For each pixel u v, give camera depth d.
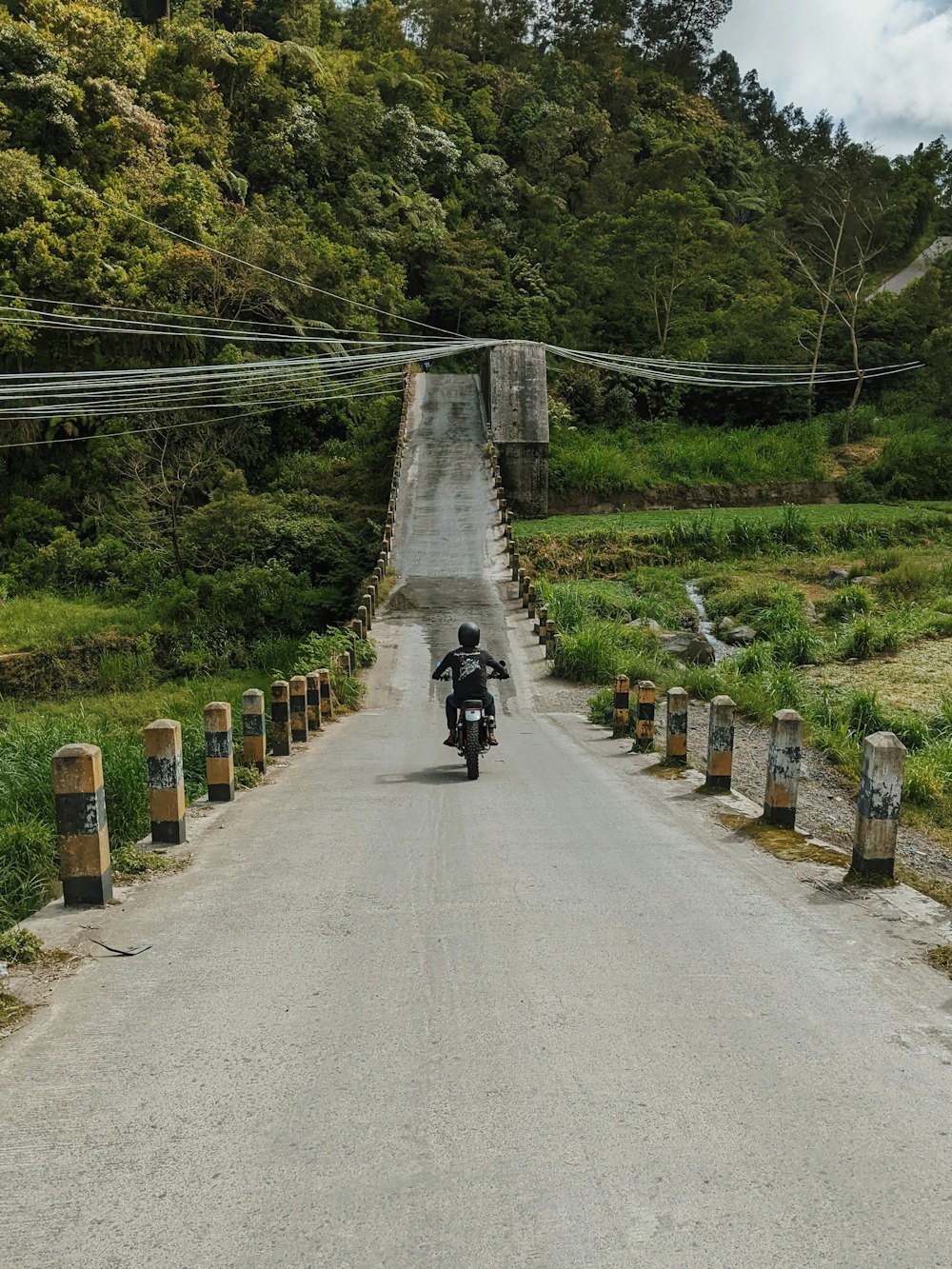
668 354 56.34
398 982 4.35
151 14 63.66
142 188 44.38
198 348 41.56
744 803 8.48
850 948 4.80
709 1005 4.09
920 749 13.73
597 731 14.17
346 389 47.19
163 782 7.05
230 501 34.69
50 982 4.45
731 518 38.34
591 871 6.21
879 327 57.00
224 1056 3.67
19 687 27.02
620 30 104.12
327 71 66.00
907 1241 2.59
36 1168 2.96
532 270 63.81
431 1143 3.05
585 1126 3.14
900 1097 3.35
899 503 44.12
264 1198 2.79
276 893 5.80
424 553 32.41
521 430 40.44
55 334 39.16
